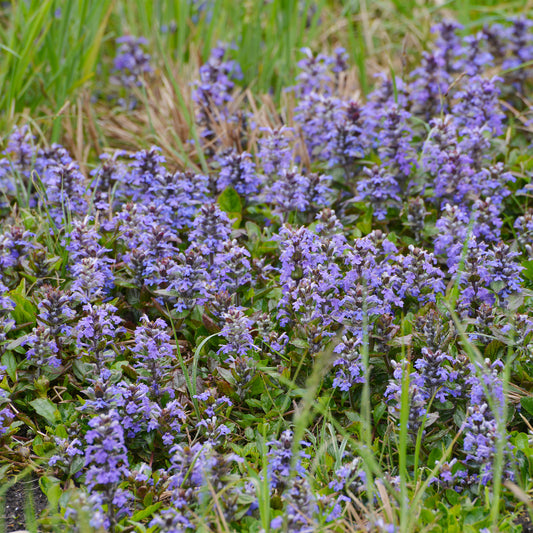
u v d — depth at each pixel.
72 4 4.57
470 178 4.09
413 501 3.63
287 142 4.13
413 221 4.04
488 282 3.86
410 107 4.35
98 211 4.04
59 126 4.31
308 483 3.63
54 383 3.84
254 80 4.70
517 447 3.71
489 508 3.64
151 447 3.73
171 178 4.05
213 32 5.23
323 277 3.83
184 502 3.62
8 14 5.25
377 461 3.73
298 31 5.12
